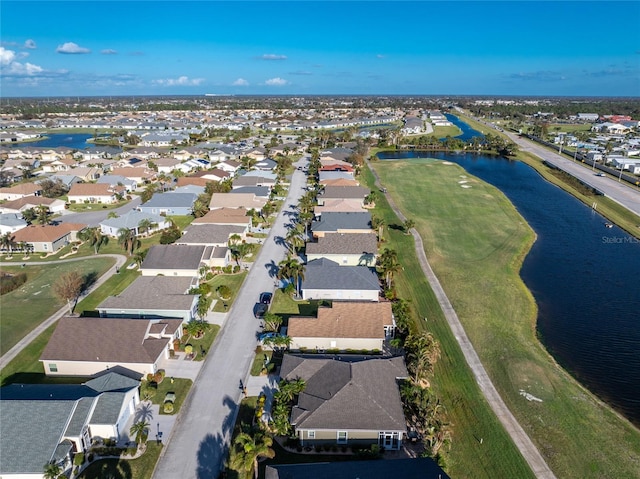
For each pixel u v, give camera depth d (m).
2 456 34.78
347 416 39.78
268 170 155.50
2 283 69.62
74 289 63.88
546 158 189.50
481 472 37.34
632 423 44.34
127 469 37.00
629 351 56.31
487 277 74.88
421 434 41.19
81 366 48.22
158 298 59.84
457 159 195.12
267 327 57.69
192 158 175.25
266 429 41.06
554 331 60.53
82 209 114.94
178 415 43.34
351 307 55.47
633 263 83.69
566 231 101.38
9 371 49.59
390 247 86.56
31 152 181.38
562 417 44.34
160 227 97.88
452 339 56.62
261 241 90.19
